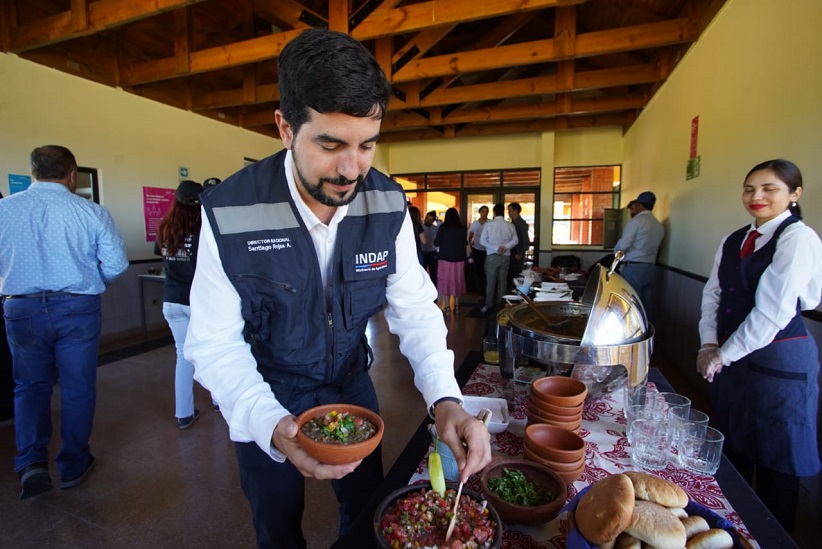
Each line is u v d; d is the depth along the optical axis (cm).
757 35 237
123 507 187
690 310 337
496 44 530
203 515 182
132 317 456
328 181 70
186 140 515
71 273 190
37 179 193
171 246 234
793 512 155
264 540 105
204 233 84
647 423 101
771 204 150
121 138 439
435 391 90
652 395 120
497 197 798
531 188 777
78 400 197
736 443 161
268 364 96
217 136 560
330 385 104
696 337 322
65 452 197
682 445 98
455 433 79
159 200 482
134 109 452
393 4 337
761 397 152
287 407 97
